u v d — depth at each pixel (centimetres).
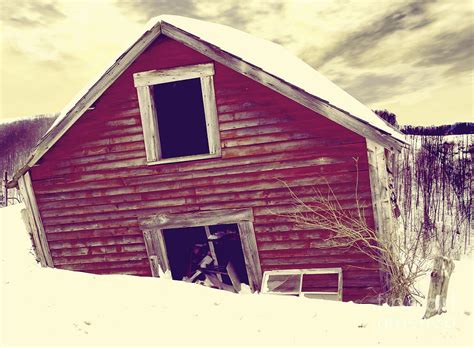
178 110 1040
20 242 1405
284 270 675
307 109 655
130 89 721
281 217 674
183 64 696
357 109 905
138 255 745
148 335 371
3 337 336
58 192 762
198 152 1071
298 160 662
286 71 771
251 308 466
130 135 728
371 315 432
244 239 689
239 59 646
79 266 769
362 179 634
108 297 476
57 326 372
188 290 529
